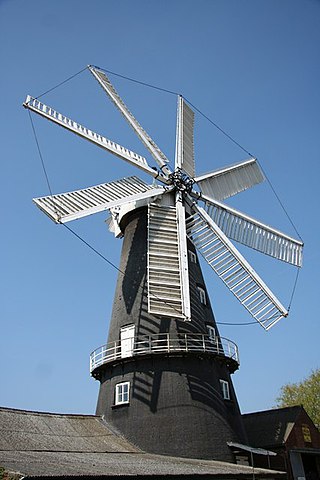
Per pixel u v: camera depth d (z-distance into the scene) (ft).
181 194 68.33
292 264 73.46
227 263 66.44
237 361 66.28
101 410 62.23
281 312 64.80
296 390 149.69
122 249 73.10
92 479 35.19
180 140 74.95
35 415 55.62
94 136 64.23
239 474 46.68
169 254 61.16
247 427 82.12
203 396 58.59
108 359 63.93
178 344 61.11
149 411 57.52
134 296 66.18
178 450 54.70
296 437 75.36
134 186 65.21
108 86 76.74
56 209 52.60
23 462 37.58
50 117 60.75
